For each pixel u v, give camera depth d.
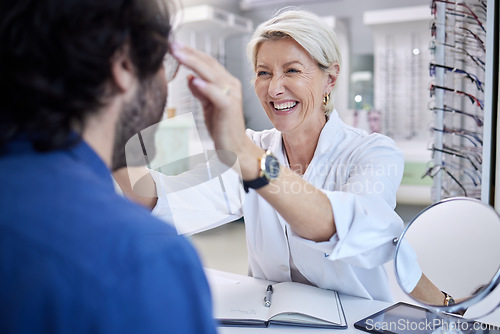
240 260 3.03
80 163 0.37
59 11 0.34
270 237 1.09
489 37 1.12
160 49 0.40
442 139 1.48
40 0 0.35
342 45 4.68
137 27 0.38
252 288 1.03
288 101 1.13
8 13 0.35
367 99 4.62
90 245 0.31
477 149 1.54
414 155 3.96
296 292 0.93
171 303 0.32
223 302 0.93
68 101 0.35
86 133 0.38
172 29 0.42
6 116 0.36
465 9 1.46
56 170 0.35
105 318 0.30
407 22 4.28
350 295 1.01
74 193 0.34
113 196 0.36
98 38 0.35
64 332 0.30
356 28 4.66
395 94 4.49
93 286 0.30
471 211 0.73
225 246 3.37
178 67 0.55
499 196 1.11
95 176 0.37
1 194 0.33
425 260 0.76
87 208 0.33
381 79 4.54
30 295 0.30
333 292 1.00
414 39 4.34
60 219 0.32
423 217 0.78
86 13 0.35
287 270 1.12
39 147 0.35
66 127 0.36
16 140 0.36
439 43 1.43
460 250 0.73
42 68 0.35
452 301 0.72
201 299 0.33
